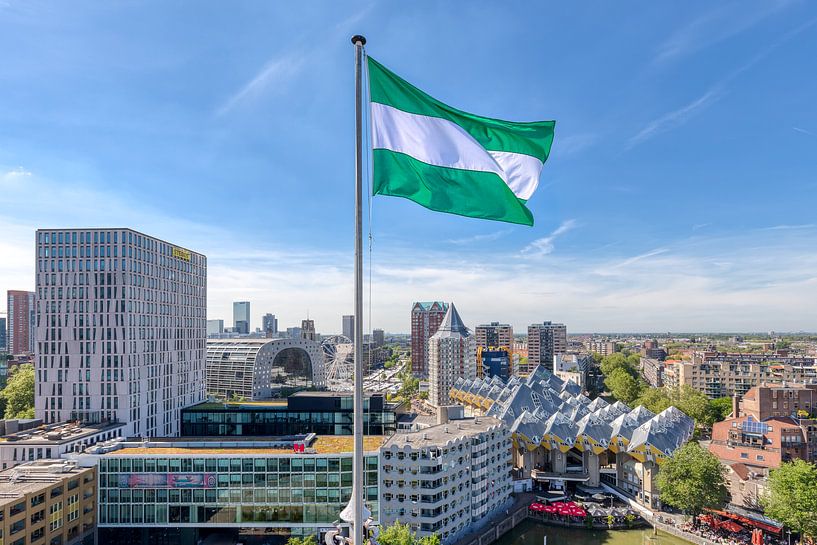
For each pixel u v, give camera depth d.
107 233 162.25
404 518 114.12
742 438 161.88
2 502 93.94
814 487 105.62
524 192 34.16
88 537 112.31
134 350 164.25
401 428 162.25
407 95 31.33
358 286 26.81
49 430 146.12
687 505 124.81
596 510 137.62
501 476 141.00
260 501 113.00
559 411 187.62
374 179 29.66
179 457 114.12
